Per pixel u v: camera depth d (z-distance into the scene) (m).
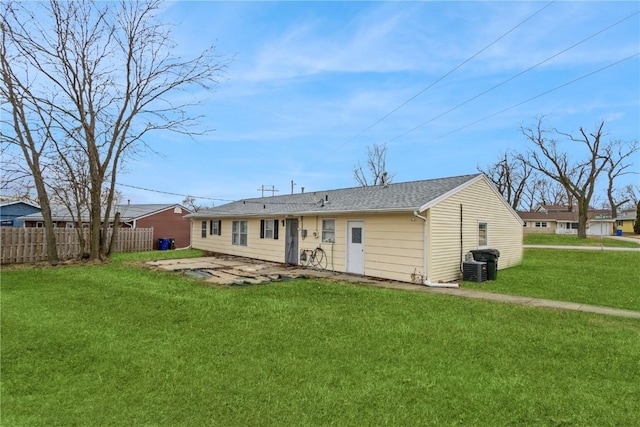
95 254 15.33
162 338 5.55
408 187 14.16
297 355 4.87
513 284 10.73
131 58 15.32
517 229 16.23
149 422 3.28
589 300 8.45
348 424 3.24
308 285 9.98
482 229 13.55
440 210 11.23
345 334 5.71
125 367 4.49
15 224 29.88
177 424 3.25
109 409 3.50
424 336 5.59
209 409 3.50
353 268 12.87
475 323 6.29
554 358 4.74
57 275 11.38
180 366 4.52
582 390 3.86
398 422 3.27
